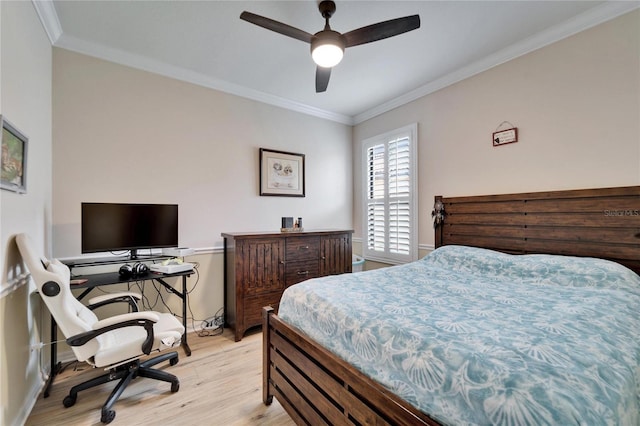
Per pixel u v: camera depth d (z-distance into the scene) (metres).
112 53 2.53
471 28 2.27
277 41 2.43
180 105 2.92
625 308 1.39
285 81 3.16
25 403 1.68
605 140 2.07
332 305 1.50
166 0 1.94
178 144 2.91
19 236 1.55
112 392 1.76
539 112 2.40
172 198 2.87
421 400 0.97
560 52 2.28
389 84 3.24
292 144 3.77
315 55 1.96
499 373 0.85
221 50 2.55
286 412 1.73
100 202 2.47
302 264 3.14
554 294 1.64
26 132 1.74
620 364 0.93
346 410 1.22
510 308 1.41
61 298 1.55
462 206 2.90
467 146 2.92
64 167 2.36
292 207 3.77
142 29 2.25
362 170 4.19
